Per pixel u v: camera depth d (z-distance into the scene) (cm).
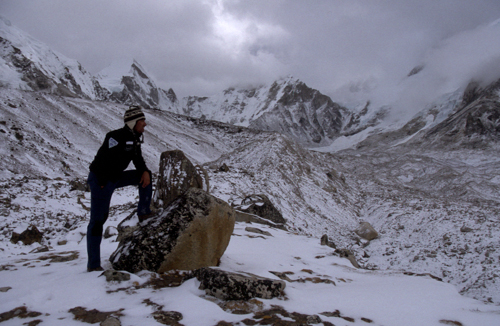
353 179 5969
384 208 3672
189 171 751
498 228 2406
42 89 12950
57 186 2116
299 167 4078
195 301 317
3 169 3519
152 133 7888
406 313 328
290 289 379
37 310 293
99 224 404
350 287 433
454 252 2136
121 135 392
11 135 4341
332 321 297
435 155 13200
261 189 2605
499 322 311
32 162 4009
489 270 1788
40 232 1220
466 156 12588
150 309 300
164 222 412
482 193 6594
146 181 422
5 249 1084
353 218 3331
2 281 382
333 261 621
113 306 304
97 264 405
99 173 390
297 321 291
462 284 1731
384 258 2223
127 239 424
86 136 5675
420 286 440
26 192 1856
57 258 504
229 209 466
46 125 5253
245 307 314
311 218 2736
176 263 403
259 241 729
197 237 416
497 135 13538
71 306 303
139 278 372
